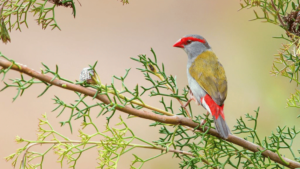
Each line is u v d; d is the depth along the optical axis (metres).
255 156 6.38
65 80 5.79
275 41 11.85
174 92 6.66
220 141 6.59
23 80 5.57
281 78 10.20
